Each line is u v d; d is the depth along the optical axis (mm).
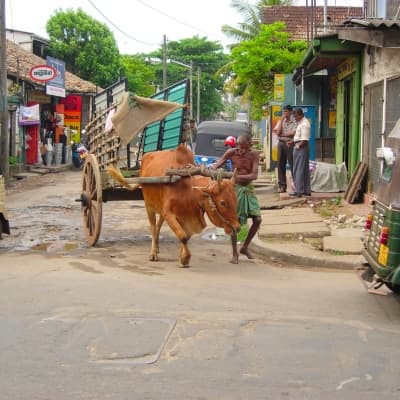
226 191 7414
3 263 8609
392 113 10938
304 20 32375
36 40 35969
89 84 34719
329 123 19438
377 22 11133
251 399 4148
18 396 4176
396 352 5066
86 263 8594
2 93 20609
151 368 4660
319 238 10258
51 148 28312
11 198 17141
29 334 5387
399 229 5660
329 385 4395
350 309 6363
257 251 9641
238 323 5730
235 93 35312
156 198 8461
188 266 8445
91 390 4270
